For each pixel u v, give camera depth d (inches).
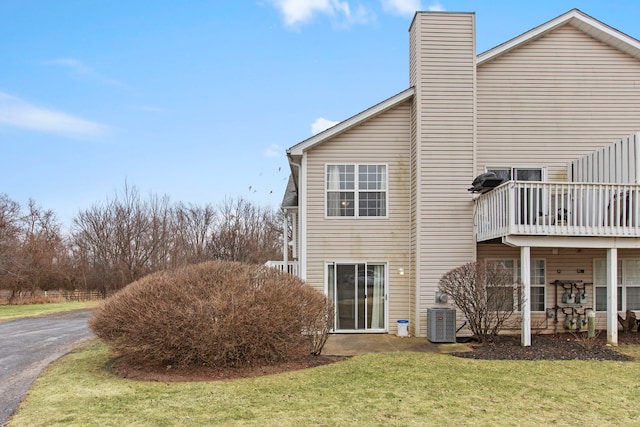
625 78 529.0
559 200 485.4
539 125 522.9
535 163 519.2
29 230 1430.9
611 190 422.6
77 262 1475.1
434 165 495.5
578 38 531.8
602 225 424.8
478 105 523.2
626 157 436.8
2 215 1284.4
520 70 526.9
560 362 354.6
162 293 337.4
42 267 1382.9
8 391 283.3
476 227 490.9
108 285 1433.3
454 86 500.4
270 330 334.6
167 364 335.0
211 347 321.1
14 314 832.9
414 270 504.1
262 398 255.8
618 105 527.2
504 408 238.2
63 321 707.4
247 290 340.8
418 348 423.2
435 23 504.7
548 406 242.2
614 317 427.2
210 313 322.0
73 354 403.5
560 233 418.9
